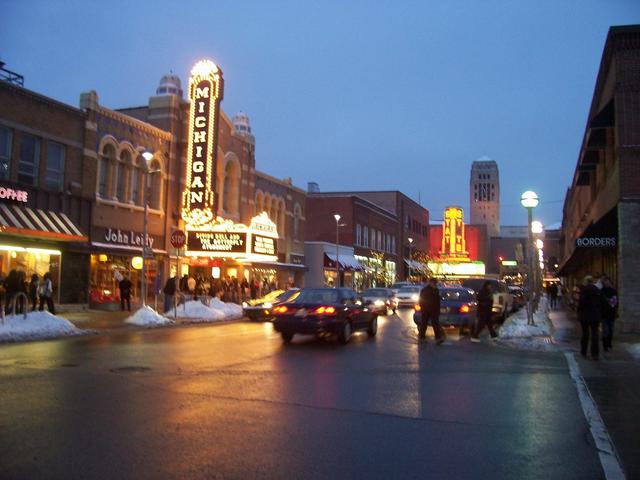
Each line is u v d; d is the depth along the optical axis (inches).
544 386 413.7
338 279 1990.7
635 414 330.0
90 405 322.3
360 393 377.4
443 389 397.7
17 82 1081.4
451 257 3983.8
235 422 294.7
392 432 285.0
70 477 212.7
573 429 296.5
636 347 613.6
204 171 1264.8
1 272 896.9
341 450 253.4
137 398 343.0
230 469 225.1
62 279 999.0
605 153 978.7
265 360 514.6
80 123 1042.7
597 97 1018.7
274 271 1701.5
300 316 642.8
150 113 1301.7
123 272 1139.3
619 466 238.7
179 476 216.1
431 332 837.2
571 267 1717.5
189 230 1274.6
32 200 946.1
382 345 657.6
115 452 241.8
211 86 1266.0
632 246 788.6
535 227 1237.7
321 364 499.2
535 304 1277.1
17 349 564.4
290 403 342.6
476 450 257.8
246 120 1695.4
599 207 1072.2
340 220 2357.3
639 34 805.9
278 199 1764.3
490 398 370.0
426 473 226.2
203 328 850.1
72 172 1024.2
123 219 1141.7
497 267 5236.2
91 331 743.1
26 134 948.0
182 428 280.2
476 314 765.3
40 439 257.3
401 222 3002.0
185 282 1133.1
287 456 243.0
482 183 5895.7
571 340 713.0
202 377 418.3
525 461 243.9
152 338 690.8
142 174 1196.5
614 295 645.3
